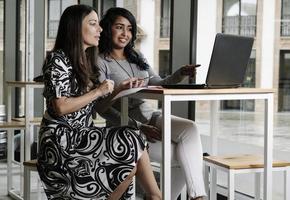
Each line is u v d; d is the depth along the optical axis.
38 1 6.12
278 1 3.29
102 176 2.51
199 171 2.83
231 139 3.72
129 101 3.04
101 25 3.05
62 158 2.49
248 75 3.45
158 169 3.77
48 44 6.11
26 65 6.35
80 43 2.56
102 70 2.95
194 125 2.88
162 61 4.11
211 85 2.52
